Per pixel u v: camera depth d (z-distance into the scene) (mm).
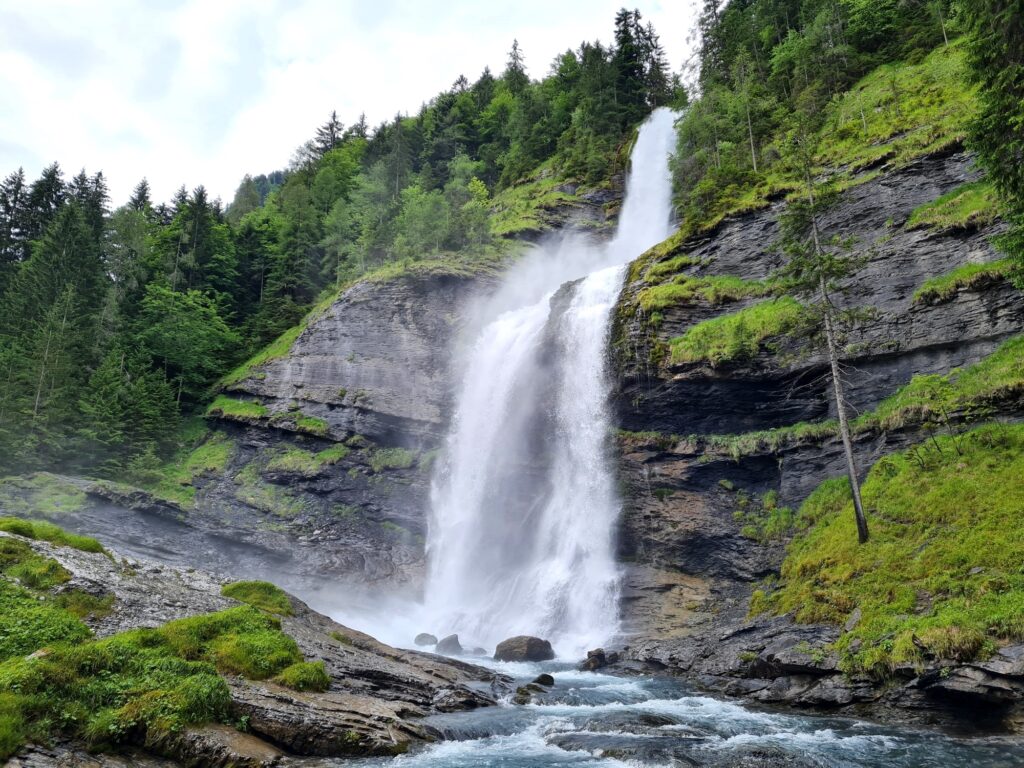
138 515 44781
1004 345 30297
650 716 18500
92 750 12891
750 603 30625
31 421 50500
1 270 77938
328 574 45562
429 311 59656
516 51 145250
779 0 84125
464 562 45812
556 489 44531
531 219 81188
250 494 53500
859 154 43156
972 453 27641
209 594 23797
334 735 15266
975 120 26109
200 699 14664
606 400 43125
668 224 73062
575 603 36969
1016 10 24891
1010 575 20797
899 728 17484
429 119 125438
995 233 32219
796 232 32469
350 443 54562
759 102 64812
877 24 64375
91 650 15094
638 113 100250
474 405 53188
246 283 84875
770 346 36906
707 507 36531
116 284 81188
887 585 23828
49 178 95500
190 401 66250
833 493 32062
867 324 35062
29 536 23234
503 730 17625
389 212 90188
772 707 20469
